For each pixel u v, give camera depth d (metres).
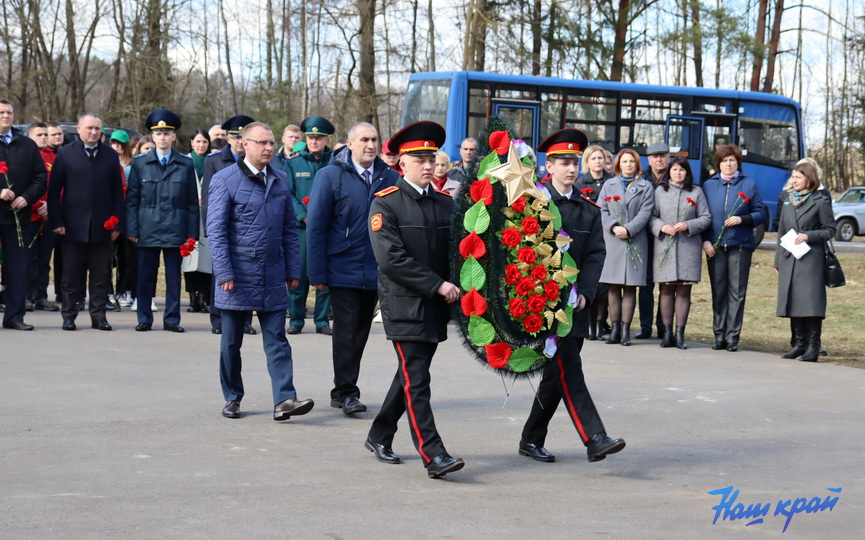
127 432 6.50
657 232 11.13
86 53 37.88
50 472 5.49
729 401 8.10
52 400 7.41
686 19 31.09
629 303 11.42
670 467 5.96
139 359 9.27
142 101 34.53
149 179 11.05
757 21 36.00
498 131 5.79
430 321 5.65
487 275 5.67
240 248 6.95
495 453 6.25
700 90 24.12
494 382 8.79
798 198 10.52
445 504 5.05
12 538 4.35
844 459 6.23
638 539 4.55
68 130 20.36
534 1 30.27
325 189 7.36
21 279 10.80
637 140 23.64
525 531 4.61
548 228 5.74
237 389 7.16
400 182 5.80
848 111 53.81
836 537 4.69
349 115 30.94
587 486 5.49
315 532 4.53
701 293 16.88
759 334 13.18
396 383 5.85
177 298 11.26
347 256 7.36
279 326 7.06
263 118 39.12
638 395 8.30
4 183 10.60
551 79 22.81
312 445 6.32
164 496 5.07
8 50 35.12
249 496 5.11
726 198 11.16
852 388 8.80
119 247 13.41
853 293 16.66
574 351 5.80
